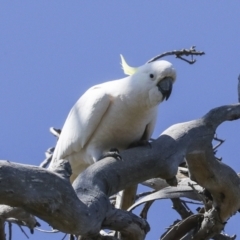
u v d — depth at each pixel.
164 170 16.39
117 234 18.55
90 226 13.33
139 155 16.09
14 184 11.94
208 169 18.19
